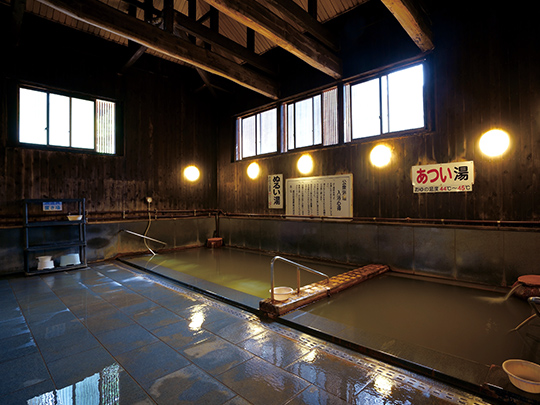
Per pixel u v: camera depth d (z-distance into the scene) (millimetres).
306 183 8312
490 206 5441
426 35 5621
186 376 2721
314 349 3219
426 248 6055
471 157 5656
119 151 8703
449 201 5906
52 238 7320
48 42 7391
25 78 7039
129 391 2512
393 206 6660
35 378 2715
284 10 6070
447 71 5926
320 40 7078
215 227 10922
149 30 5992
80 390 2529
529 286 4523
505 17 5312
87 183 8039
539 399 2160
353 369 2820
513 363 2629
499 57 5363
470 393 2445
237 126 10617
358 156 7258
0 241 6539
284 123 9062
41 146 7309
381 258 6711
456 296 4844
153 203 9391
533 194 5039
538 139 4996
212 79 9766
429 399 2377
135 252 8828
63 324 3900
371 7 6957
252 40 8469
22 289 5473
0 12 6719
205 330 3703
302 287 4980
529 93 5078
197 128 10586
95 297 5004
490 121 5445
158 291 5340
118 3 7328
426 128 6125
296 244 8461
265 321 3982
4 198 6746
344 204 7492
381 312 4168
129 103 8867
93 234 7996
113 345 3326
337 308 4320
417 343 3250
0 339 3484
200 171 10664
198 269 6945
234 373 2764
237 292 5059
